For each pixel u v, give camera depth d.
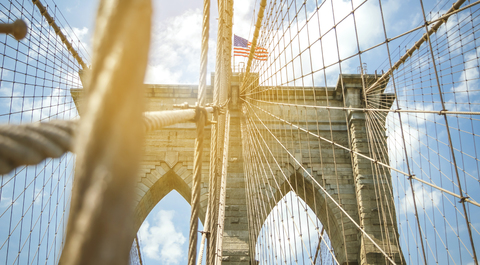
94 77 0.61
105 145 0.58
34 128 0.77
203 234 8.74
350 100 27.52
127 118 0.60
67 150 0.81
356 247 24.62
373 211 24.84
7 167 0.68
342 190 26.28
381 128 25.70
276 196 26.30
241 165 26.83
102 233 0.56
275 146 27.44
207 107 7.89
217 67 10.88
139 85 0.64
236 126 28.09
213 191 9.12
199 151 5.96
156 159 26.62
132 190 0.61
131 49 0.63
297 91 28.92
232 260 23.94
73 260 0.54
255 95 28.41
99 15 0.64
